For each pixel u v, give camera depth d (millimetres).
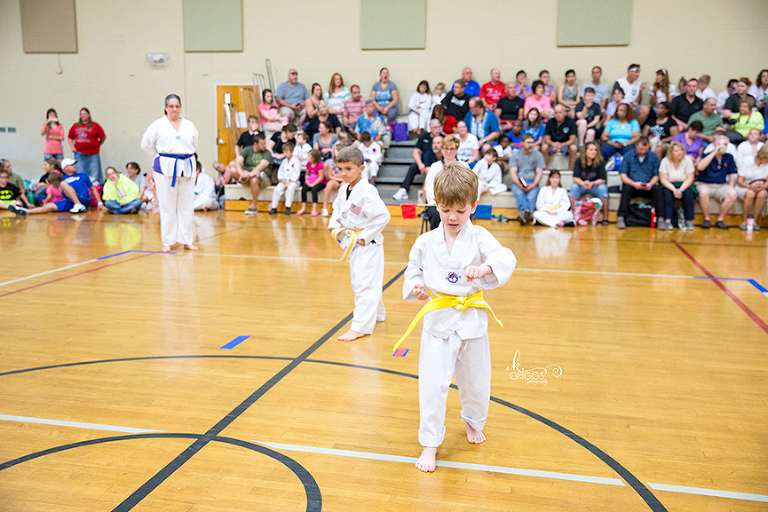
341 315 4215
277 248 6918
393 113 11633
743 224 8781
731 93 10312
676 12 10898
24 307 4340
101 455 2232
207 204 10836
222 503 1936
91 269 5684
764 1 10531
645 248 7078
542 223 9164
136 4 12625
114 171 10383
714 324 4051
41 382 2951
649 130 10055
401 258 6371
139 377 3033
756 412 2684
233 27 12391
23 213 10156
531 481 2098
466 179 2102
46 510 1885
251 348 3504
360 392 2875
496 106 10906
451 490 2035
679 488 2053
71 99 13109
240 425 2502
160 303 4492
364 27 12008
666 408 2721
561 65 11469
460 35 11734
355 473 2139
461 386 2314
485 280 2186
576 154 10047
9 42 13086
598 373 3152
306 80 12383
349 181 3693
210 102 12734
